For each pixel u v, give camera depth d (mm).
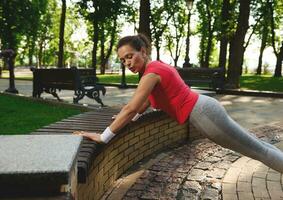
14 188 1753
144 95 2848
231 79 18859
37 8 31984
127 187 4203
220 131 2979
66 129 4125
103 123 4523
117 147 4449
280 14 38688
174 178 4523
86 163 2770
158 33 41062
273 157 3078
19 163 1751
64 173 1673
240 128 3066
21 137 2297
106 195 3947
